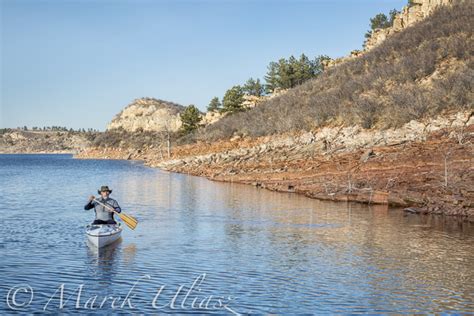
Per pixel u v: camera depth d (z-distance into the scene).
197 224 21.84
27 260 15.08
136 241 18.05
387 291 12.24
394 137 41.56
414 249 16.78
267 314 10.72
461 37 53.31
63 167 89.50
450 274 13.75
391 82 52.69
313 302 11.43
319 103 57.69
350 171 34.88
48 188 41.94
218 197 32.59
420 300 11.59
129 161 120.19
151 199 31.80
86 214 25.00
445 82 43.56
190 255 15.86
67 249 16.66
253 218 23.45
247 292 12.17
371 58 65.62
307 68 98.06
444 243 17.75
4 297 11.70
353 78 60.59
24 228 20.70
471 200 24.55
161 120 172.25
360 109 48.25
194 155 75.25
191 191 37.00
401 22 78.38
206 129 92.06
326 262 15.02
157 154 106.69
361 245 17.45
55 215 24.62
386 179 31.09
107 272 13.82
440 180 28.11
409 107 42.97
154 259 15.34
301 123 56.09
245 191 36.50
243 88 113.81
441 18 63.16
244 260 15.26
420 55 53.44
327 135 49.94
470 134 35.41
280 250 16.64
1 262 14.78
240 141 67.56
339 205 28.05
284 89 98.88
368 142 43.00
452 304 11.33
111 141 172.12
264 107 75.88
